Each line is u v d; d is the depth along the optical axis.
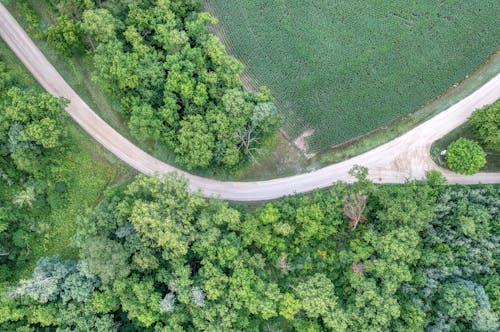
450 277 70.44
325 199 71.56
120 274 66.00
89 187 78.19
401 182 79.12
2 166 74.00
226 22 82.06
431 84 80.56
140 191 70.50
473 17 81.69
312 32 82.00
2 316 65.69
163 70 73.62
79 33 73.81
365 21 81.62
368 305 66.62
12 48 79.69
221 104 73.94
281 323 72.75
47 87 79.50
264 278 69.88
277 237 71.25
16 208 74.44
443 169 79.06
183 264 68.38
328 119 80.31
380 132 80.31
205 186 79.31
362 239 71.94
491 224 71.25
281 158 79.94
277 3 82.00
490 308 66.00
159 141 77.88
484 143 76.19
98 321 67.12
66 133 72.50
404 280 68.19
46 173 75.94
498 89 80.06
